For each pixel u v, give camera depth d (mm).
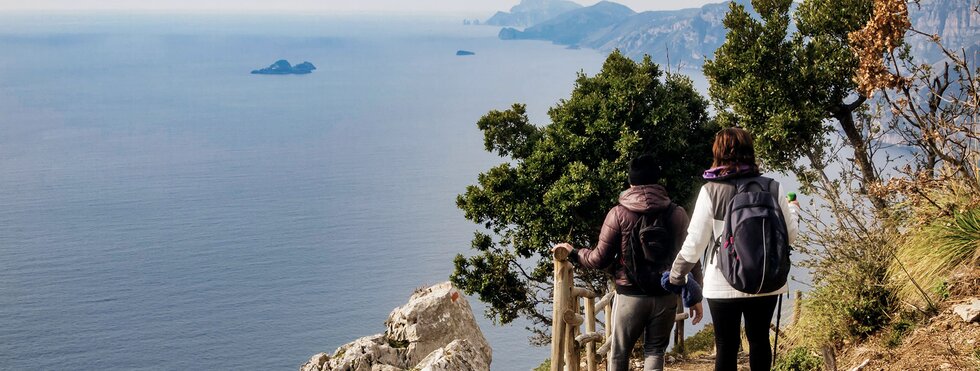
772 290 4703
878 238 7793
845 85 17906
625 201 5375
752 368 5016
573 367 6414
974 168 7398
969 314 6297
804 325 7949
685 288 5230
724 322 4945
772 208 4734
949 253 7059
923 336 6473
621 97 27938
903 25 7855
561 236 28141
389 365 10078
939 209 7359
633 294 5414
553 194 27391
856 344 7180
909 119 8062
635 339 5531
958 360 5836
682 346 16938
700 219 4891
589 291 7082
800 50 18422
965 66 7480
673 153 29000
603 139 28422
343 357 10523
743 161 4883
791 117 17672
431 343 10883
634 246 5301
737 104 19016
